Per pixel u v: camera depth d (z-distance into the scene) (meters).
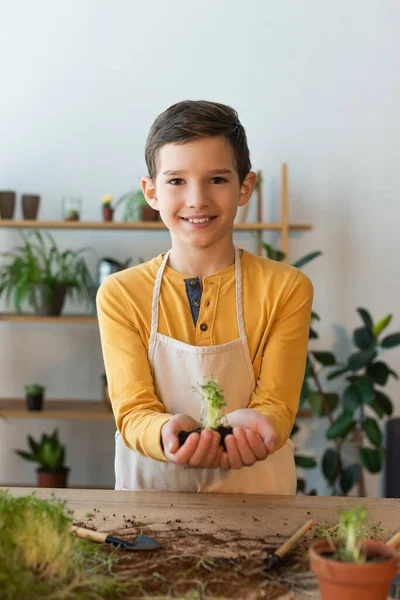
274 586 0.90
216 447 1.13
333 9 3.43
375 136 3.46
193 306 1.47
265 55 3.45
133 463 1.46
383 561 0.77
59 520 0.90
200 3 3.44
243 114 3.46
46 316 3.30
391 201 3.47
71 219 3.29
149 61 3.46
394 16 3.43
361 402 3.05
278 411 1.35
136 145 3.48
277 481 1.46
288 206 3.48
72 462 3.56
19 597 0.79
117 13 3.46
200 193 1.32
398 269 3.49
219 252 1.48
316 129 3.46
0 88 3.49
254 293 1.48
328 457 3.28
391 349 3.51
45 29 3.47
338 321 3.51
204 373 1.43
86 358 3.56
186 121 1.31
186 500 1.21
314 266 3.50
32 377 3.56
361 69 3.45
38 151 3.50
